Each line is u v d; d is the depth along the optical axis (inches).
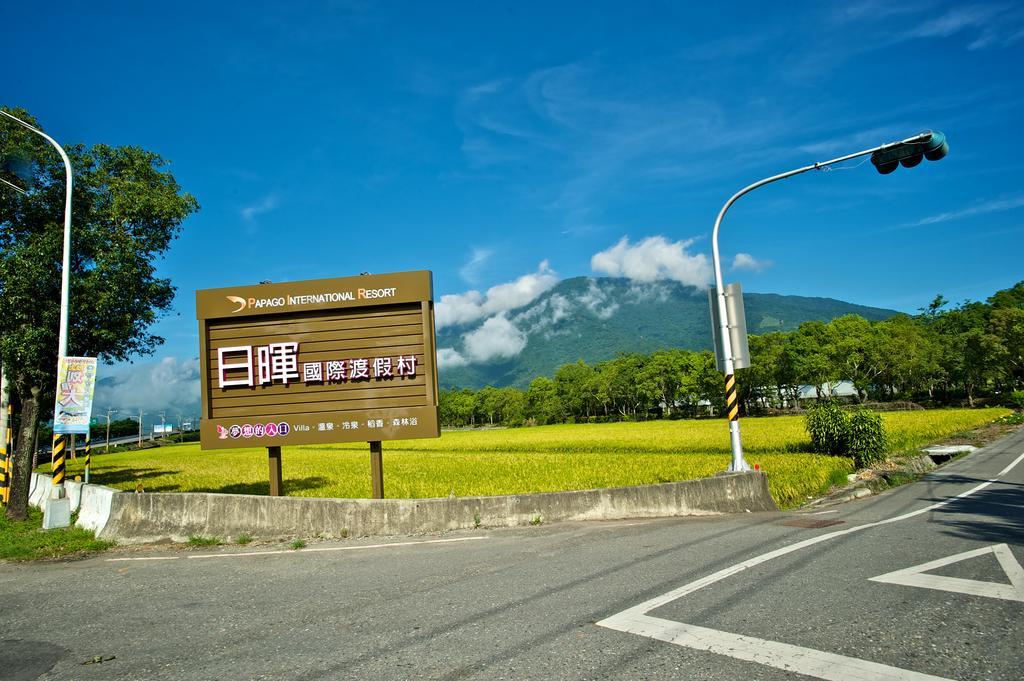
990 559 260.8
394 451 1765.5
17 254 681.6
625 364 4697.3
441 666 171.3
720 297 530.3
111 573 344.2
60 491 521.7
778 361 3447.3
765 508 478.0
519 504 436.1
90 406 544.7
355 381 514.0
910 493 546.3
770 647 172.1
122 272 792.9
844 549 289.3
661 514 447.8
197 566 350.6
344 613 232.4
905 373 3125.0
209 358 526.6
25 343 625.6
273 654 191.3
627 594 230.8
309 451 2050.9
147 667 187.3
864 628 183.8
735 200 543.2
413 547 372.2
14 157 829.8
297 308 518.6
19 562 398.0
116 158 956.0
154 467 1497.3
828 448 893.2
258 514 434.6
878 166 506.0
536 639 187.9
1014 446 983.0
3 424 768.9
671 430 2108.8
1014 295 3454.7
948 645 169.0
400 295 514.0
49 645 215.0
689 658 166.6
